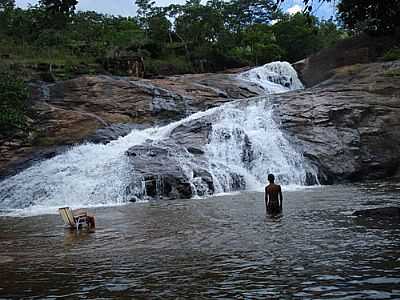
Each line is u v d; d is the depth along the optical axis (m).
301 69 45.44
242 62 54.53
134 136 27.64
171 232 12.52
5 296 7.45
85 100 31.70
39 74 34.31
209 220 14.26
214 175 23.33
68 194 22.33
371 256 8.75
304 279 7.55
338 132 27.39
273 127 27.88
